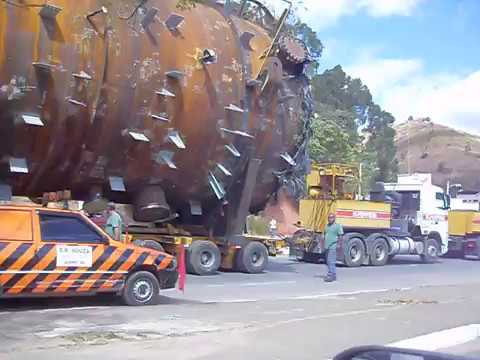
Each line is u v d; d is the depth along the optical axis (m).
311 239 24.06
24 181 14.88
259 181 20.23
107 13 14.67
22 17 13.22
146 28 15.77
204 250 18.58
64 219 10.50
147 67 15.67
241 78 18.19
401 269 23.08
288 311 10.90
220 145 17.83
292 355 7.47
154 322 9.37
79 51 14.07
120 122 15.27
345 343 8.16
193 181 17.83
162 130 16.22
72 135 14.50
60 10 13.70
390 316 10.34
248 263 19.59
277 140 19.81
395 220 25.88
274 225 29.91
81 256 10.52
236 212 19.34
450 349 8.52
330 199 23.89
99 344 7.69
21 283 9.98
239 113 18.12
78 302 11.33
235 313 10.51
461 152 177.12
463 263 27.78
